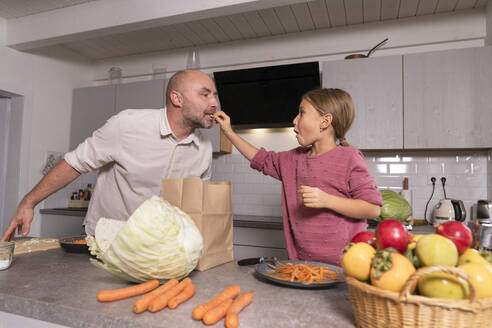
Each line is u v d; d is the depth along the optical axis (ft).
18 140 9.71
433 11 8.45
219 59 10.36
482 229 3.40
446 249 1.83
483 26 8.20
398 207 7.36
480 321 1.65
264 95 8.74
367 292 1.83
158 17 7.47
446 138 7.64
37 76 10.18
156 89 10.03
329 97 3.75
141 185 4.65
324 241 3.71
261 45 9.98
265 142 9.78
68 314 2.22
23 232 4.19
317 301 2.48
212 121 4.54
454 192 8.41
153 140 4.52
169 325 1.98
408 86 7.91
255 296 2.57
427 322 1.68
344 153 3.77
